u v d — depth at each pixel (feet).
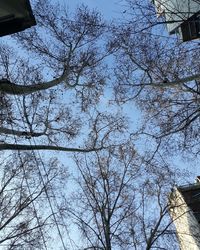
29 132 58.29
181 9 48.83
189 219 77.77
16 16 18.39
